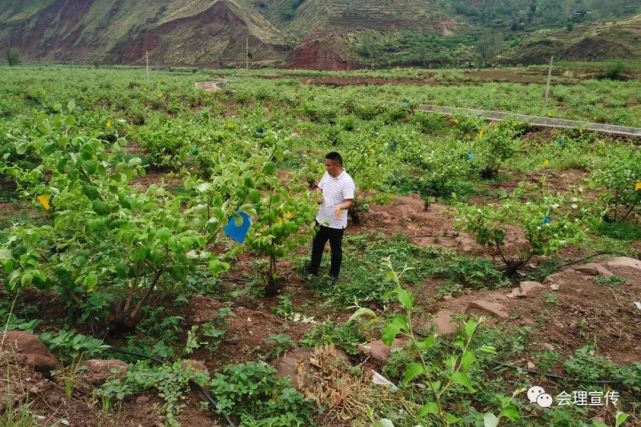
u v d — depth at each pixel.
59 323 4.77
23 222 7.82
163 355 4.30
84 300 4.96
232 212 4.44
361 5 104.12
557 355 4.72
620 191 9.18
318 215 6.34
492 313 5.42
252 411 3.79
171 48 100.25
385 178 9.66
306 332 5.05
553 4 112.31
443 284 6.54
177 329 4.74
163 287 5.41
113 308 4.95
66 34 125.06
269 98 29.11
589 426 3.83
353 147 11.40
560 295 5.81
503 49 81.88
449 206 10.16
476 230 6.78
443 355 4.66
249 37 95.19
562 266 7.14
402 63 77.88
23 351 3.67
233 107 27.97
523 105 26.88
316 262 6.61
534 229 6.56
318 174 7.68
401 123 21.88
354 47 83.69
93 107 25.20
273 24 111.00
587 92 32.66
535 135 19.00
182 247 3.84
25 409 3.03
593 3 107.44
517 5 120.25
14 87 30.45
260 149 5.64
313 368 4.36
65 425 3.08
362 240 8.00
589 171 13.41
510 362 4.69
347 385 4.11
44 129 3.97
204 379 3.88
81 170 4.01
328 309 5.87
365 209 8.86
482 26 105.81
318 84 43.53
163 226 4.05
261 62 86.06
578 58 69.81
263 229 5.50
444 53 81.44
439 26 100.06
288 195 5.51
